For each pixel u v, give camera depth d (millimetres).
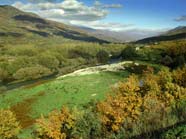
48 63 170750
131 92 42562
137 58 143750
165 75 49812
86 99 69375
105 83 78812
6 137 46906
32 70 154750
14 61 169875
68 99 71688
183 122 8820
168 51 147750
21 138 50562
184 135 7906
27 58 173500
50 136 38156
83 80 83750
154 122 9852
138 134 9734
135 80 50719
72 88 77812
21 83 134750
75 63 185250
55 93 76750
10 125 47781
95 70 96188
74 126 30797
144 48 172250
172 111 10492
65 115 38594
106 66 102500
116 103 38750
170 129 8609
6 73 154125
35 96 77812
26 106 73375
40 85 85812
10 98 80125
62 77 93312
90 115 30062
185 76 49531
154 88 44969
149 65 103312
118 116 33531
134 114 33094
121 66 98875
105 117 32094
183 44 154125
